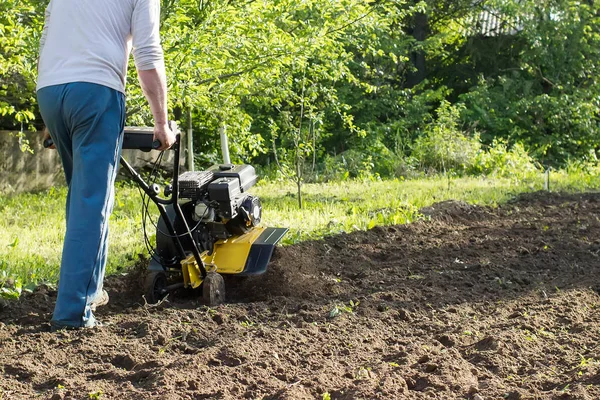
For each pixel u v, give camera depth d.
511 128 24.84
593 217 11.28
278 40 11.08
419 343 5.10
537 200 13.03
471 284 6.90
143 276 6.46
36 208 12.23
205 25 10.13
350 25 12.52
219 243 6.55
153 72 5.08
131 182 16.61
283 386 4.27
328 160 21.11
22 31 9.43
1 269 7.05
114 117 5.11
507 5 25.55
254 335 5.20
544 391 4.18
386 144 24.09
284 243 8.47
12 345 4.91
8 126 15.67
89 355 4.78
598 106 25.61
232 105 13.44
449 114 22.02
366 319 5.68
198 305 6.16
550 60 25.61
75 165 5.11
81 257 5.15
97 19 5.06
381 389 4.12
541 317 5.68
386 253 8.37
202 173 6.30
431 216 10.88
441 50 27.53
